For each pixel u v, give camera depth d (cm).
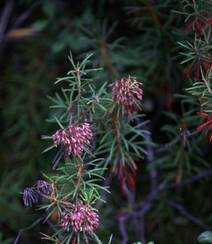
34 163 116
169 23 92
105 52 103
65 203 74
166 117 111
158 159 105
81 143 75
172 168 109
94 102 78
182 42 88
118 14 115
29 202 77
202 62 80
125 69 111
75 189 74
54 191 75
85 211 73
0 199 112
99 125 82
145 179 115
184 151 97
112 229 107
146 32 104
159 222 111
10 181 116
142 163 115
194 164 108
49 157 116
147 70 111
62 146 77
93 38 107
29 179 116
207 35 81
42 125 117
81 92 79
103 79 102
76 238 76
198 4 81
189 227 111
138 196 113
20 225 110
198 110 93
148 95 114
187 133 89
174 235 110
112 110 79
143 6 97
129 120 84
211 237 81
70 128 75
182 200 111
